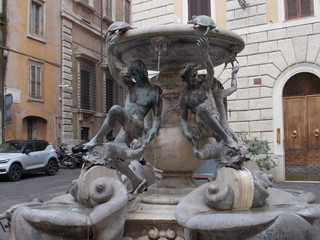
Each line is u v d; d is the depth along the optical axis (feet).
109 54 12.66
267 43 39.68
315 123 37.93
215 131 11.60
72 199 12.47
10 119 58.39
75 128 76.79
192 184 14.21
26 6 66.03
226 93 14.51
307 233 8.96
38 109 67.36
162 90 14.29
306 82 38.78
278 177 38.40
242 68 40.70
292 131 38.99
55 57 72.54
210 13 42.98
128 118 12.17
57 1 73.56
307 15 38.42
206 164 31.17
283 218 8.73
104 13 89.61
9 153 46.11
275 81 39.27
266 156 37.96
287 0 39.24
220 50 13.25
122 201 9.89
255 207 10.62
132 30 12.14
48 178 48.44
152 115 13.94
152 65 14.53
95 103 84.58
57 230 9.30
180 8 44.42
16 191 35.86
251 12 40.68
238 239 8.66
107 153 11.48
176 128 13.33
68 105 74.59
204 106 11.78
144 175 15.28
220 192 10.20
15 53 63.31
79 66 78.69
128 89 13.12
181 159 13.41
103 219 9.27
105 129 11.77
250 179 10.44
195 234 9.19
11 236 10.89
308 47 37.88
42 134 68.95
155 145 13.37
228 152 11.02
